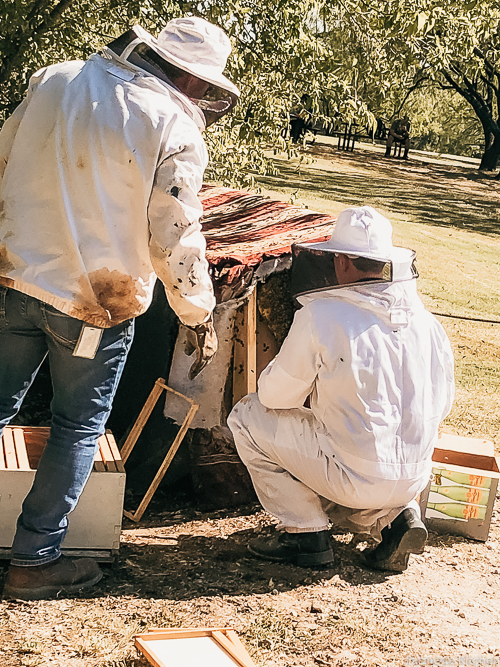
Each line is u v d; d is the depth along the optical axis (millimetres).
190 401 3441
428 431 2799
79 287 2342
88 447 2514
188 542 3135
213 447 3572
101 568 2807
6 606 2471
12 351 2533
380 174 23219
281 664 2277
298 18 6301
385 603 2719
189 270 2377
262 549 2982
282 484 2910
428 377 2799
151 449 3633
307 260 2730
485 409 5500
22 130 2357
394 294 2697
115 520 2773
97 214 2295
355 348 2662
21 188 2350
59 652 2229
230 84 2439
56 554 2584
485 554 3262
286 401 2795
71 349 2422
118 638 2330
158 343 3602
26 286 2354
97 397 2494
